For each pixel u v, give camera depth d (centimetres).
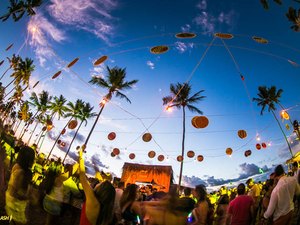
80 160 365
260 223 645
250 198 666
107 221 348
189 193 769
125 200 525
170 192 379
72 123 902
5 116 2359
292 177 540
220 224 828
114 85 3853
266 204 653
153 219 363
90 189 349
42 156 1827
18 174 393
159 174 3422
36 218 823
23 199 400
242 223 648
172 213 361
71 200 669
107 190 353
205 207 604
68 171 695
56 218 618
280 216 522
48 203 608
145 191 1326
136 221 514
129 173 3491
